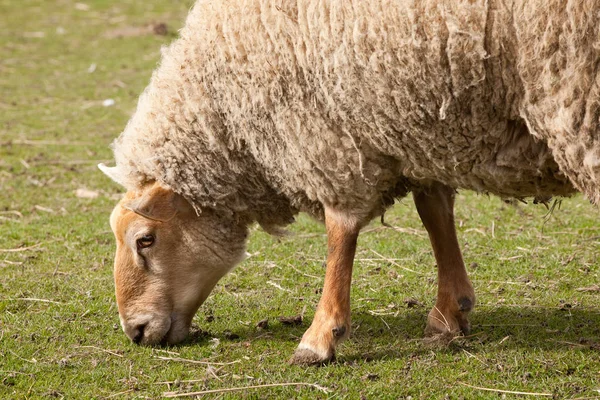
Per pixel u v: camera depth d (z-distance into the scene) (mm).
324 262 14609
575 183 8883
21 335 11914
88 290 13586
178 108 10586
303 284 13688
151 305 11164
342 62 9242
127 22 37812
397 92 9078
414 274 13859
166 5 40812
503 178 9453
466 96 8891
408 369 10383
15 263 14844
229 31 10008
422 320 12008
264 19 9688
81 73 30297
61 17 39438
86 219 17078
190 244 10977
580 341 10898
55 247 15617
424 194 11117
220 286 13719
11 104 26391
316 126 9734
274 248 15336
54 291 13594
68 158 21078
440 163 9547
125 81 28891
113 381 10492
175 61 10672
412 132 9312
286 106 9820
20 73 30516
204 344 11500
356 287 13422
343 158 9789
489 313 12125
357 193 10047
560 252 14344
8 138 22750
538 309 12180
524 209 16562
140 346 11430
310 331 10570
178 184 10664
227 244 11117
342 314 10477
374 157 9797
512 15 8422
